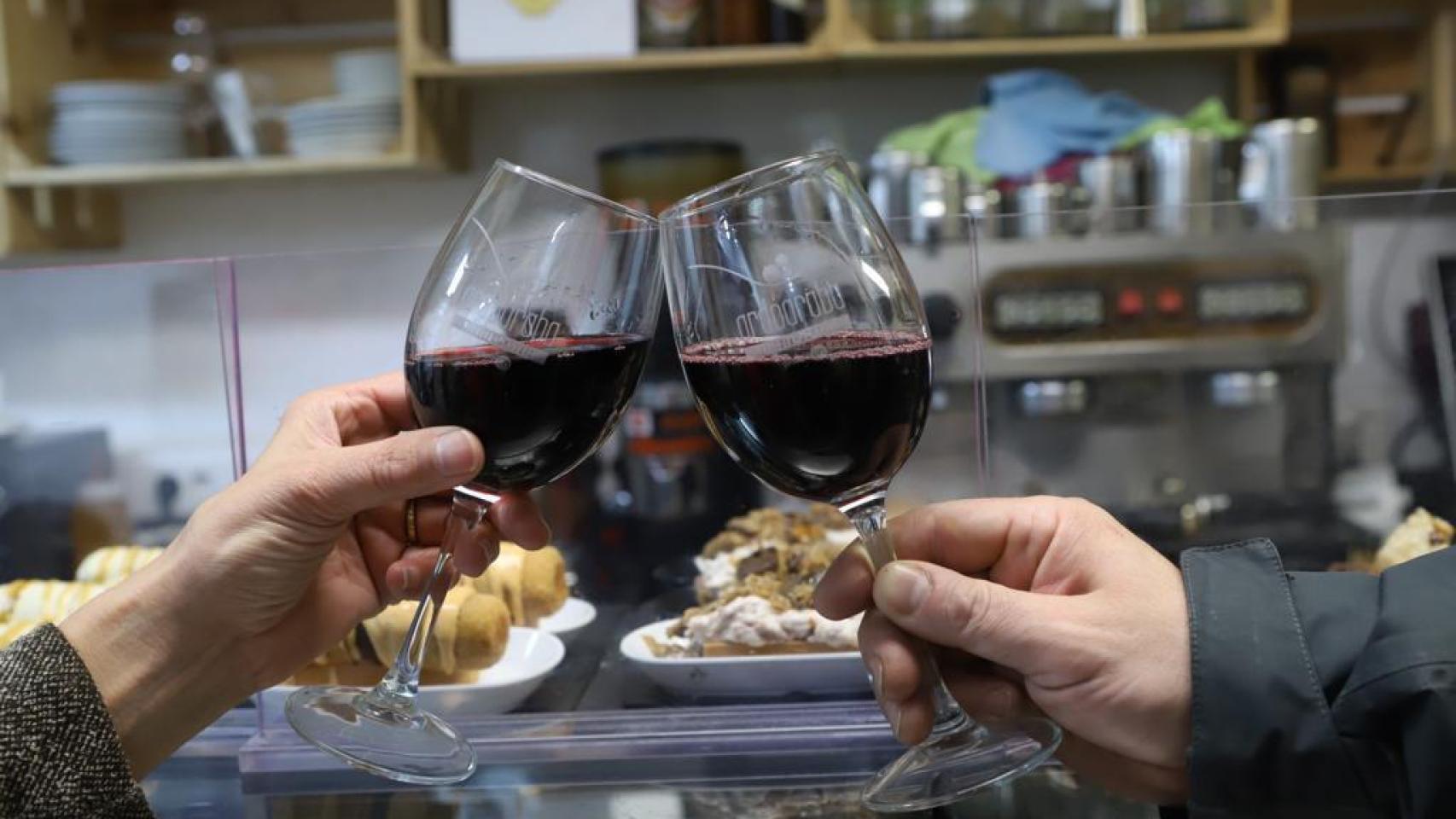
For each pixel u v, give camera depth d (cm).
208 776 71
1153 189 178
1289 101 206
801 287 56
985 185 186
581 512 116
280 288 86
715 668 76
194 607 64
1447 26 207
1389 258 100
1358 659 59
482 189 61
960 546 68
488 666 75
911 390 57
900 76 220
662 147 193
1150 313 146
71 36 212
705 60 196
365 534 75
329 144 197
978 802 64
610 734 71
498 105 223
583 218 60
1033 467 147
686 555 99
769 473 59
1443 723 55
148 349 92
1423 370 98
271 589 65
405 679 67
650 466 118
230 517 63
